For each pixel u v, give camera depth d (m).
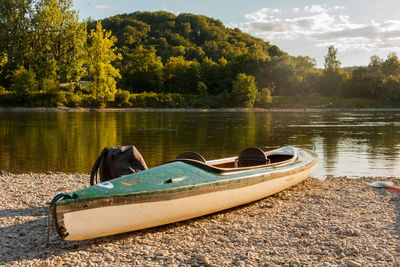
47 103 66.00
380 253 4.44
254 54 110.75
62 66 65.62
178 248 4.68
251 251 4.56
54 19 64.19
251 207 6.80
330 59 107.12
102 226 4.59
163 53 159.25
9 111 59.91
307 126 32.12
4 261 4.20
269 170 6.97
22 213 6.19
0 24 65.88
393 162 12.99
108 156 6.23
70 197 4.32
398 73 117.12
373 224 5.64
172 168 5.76
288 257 4.37
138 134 23.88
